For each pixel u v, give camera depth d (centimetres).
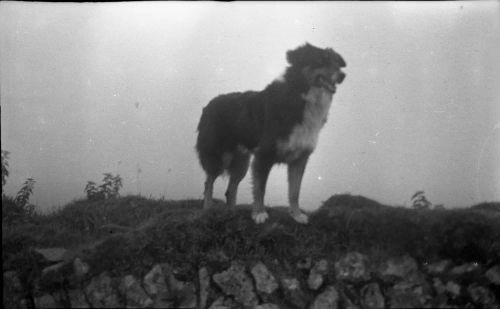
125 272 340
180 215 366
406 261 339
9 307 339
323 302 339
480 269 337
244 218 354
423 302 330
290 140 350
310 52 351
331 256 346
